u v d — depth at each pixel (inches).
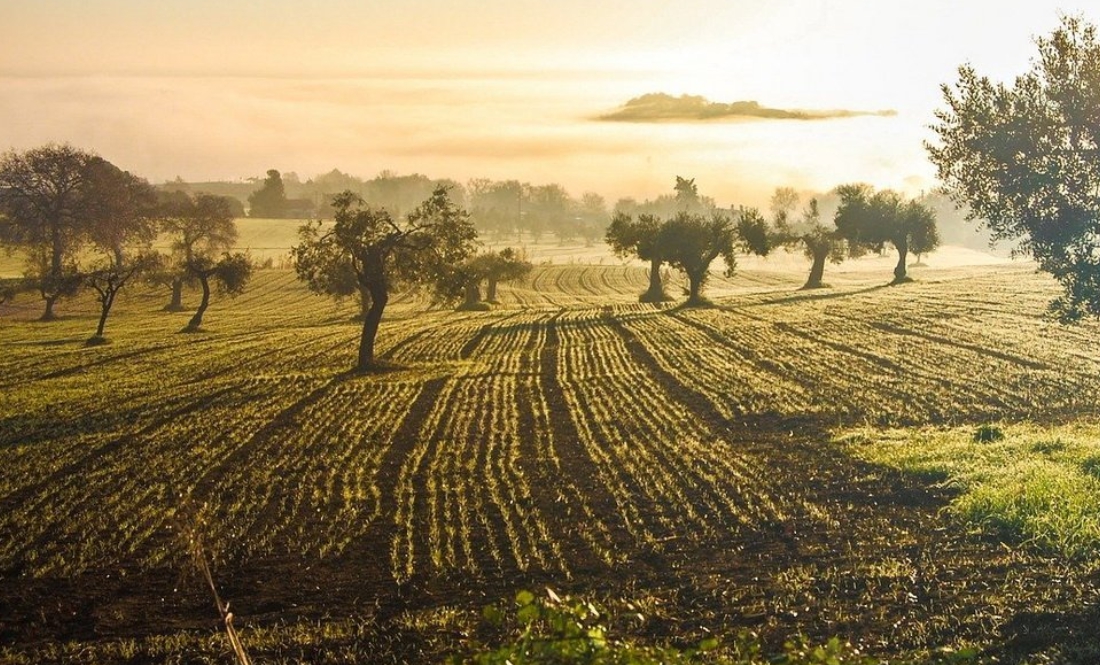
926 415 1658.5
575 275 7209.6
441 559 974.4
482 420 1763.0
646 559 948.0
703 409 1807.3
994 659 657.6
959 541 951.0
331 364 2628.0
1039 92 960.9
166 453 1529.3
